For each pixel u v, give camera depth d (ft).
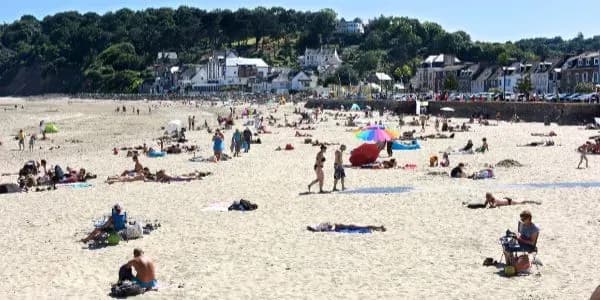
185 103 597.52
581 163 126.52
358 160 131.03
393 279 54.95
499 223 74.79
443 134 209.15
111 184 112.68
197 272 58.49
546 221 75.05
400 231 72.43
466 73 539.29
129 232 71.46
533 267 56.95
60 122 339.16
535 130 224.33
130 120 356.59
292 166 134.31
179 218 82.33
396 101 379.55
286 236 71.36
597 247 63.26
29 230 77.66
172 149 167.73
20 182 112.68
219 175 122.31
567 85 435.12
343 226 74.18
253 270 58.70
